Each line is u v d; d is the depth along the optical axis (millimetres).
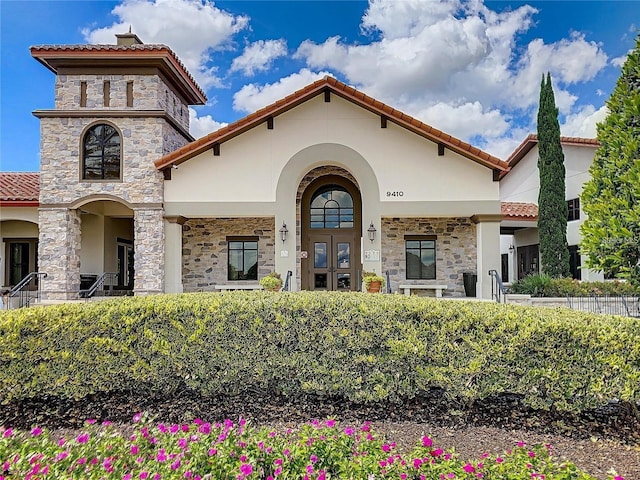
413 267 15742
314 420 4711
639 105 4492
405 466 3146
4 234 17312
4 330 4754
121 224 18984
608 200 4680
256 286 15531
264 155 13922
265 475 3139
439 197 13758
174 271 13953
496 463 3277
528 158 22594
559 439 4324
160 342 4852
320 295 5562
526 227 20672
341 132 13898
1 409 5027
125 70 14547
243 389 5176
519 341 4461
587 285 14562
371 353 4805
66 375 4824
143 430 3670
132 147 14188
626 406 4664
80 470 2990
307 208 15938
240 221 16219
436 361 4680
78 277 14656
